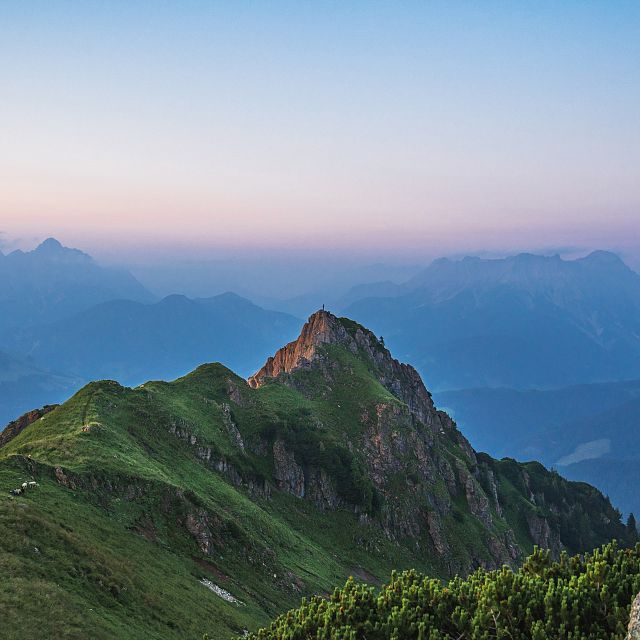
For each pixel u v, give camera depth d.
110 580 55.78
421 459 168.50
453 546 155.88
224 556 86.00
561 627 29.72
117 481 80.00
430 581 37.50
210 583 75.62
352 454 157.25
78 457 81.31
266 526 106.19
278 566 93.94
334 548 131.25
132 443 97.56
